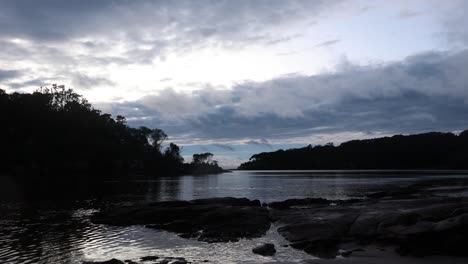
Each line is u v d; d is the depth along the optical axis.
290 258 20.05
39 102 133.00
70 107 145.12
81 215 36.81
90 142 136.62
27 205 44.97
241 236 25.98
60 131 133.25
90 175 128.50
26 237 26.02
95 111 157.50
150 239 25.59
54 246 23.28
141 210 34.16
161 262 19.08
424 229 20.55
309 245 21.83
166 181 112.00
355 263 18.75
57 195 57.78
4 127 120.31
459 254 19.80
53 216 36.16
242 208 32.94
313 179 117.69
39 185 77.75
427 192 54.09
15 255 20.98
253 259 19.98
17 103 126.81
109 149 141.38
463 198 32.78
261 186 85.25
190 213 33.41
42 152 123.88
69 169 129.62
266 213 32.41
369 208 29.42
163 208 34.00
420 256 19.84
